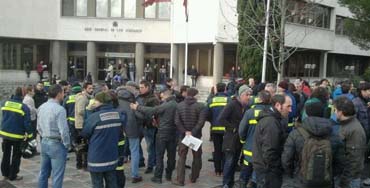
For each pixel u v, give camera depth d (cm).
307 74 3803
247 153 773
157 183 903
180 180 888
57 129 721
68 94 1164
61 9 3741
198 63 3538
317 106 557
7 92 3434
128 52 3853
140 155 1048
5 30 3534
